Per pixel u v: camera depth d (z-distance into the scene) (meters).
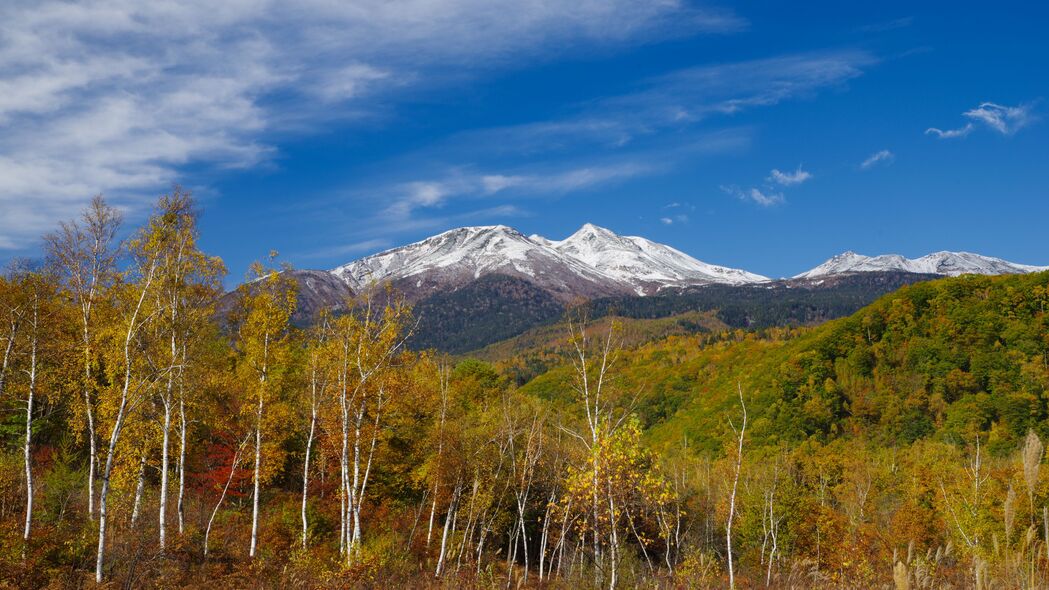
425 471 36.91
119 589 21.50
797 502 45.44
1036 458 7.03
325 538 34.06
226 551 28.92
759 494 46.47
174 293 25.98
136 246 25.33
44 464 32.66
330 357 30.72
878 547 38.38
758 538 44.75
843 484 58.56
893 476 57.66
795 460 66.75
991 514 22.75
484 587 28.97
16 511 27.41
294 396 33.59
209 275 27.81
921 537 36.62
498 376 67.31
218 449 36.50
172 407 28.39
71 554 23.53
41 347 26.31
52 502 28.56
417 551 36.84
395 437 39.19
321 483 40.88
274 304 30.11
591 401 26.75
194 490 36.28
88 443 35.66
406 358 31.98
